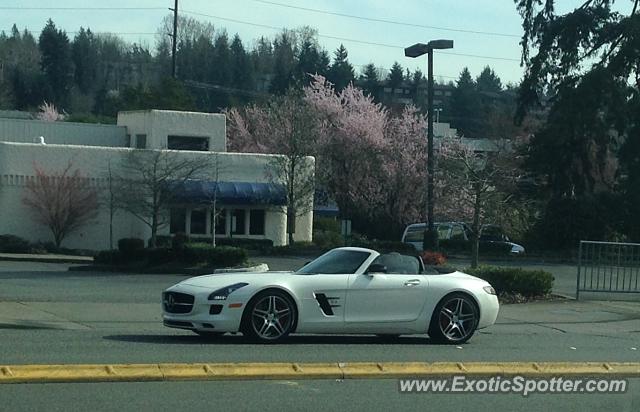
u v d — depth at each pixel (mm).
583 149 45719
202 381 9578
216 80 118500
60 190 40125
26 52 126312
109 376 9430
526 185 49031
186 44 120250
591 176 46312
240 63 120312
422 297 13297
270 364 10383
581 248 22266
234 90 105562
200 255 29469
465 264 35406
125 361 10688
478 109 116562
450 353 12492
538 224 45375
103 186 41125
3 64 118500
